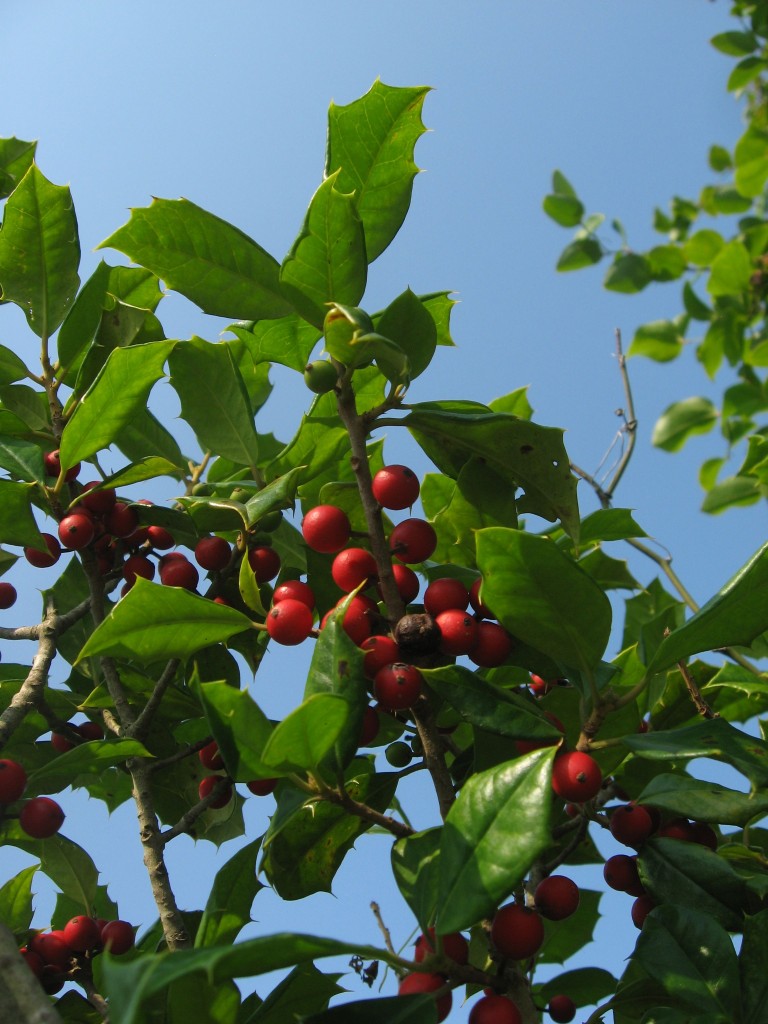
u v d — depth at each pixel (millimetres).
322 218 363
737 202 889
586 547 442
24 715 384
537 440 375
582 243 836
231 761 319
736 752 336
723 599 336
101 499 410
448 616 354
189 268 382
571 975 404
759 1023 335
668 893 361
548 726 338
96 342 420
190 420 410
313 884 376
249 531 389
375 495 365
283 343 405
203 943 339
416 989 323
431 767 360
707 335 762
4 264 426
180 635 367
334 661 332
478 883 312
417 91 384
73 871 421
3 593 442
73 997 386
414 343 375
